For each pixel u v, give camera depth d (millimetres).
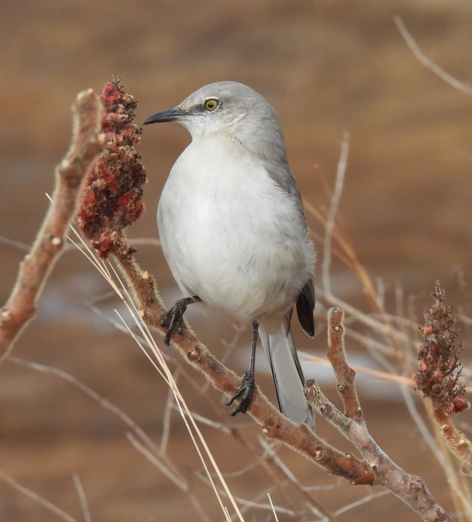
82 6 43875
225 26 40188
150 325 4910
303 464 12445
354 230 23062
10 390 15734
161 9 42594
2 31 42531
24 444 13852
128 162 4676
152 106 34906
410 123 31859
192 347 4895
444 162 28344
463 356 9344
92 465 13023
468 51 36062
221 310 7273
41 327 18484
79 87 37500
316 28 39375
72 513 11453
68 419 14562
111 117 4664
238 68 37562
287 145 31094
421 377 4359
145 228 23328
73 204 2891
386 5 39625
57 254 2928
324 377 13742
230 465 12125
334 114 33469
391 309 17266
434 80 34594
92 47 40594
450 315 4367
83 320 18750
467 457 4344
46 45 41188
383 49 37438
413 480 4402
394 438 12789
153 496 11781
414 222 23656
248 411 4496
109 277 4891
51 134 33406
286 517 9930
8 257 22906
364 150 30203
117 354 17172
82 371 16391
